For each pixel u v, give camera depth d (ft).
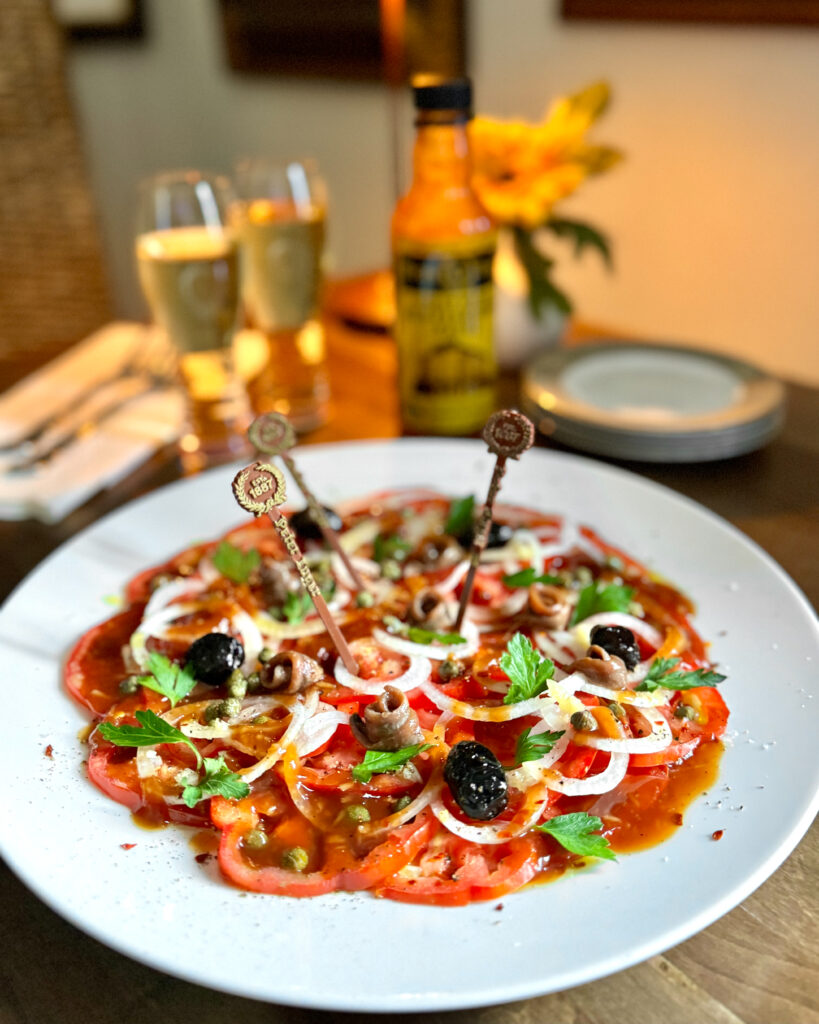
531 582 1.32
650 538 1.44
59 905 0.90
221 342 1.75
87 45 4.50
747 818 0.97
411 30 2.94
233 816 1.02
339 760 1.10
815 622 1.22
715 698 1.13
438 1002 0.80
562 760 1.06
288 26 3.38
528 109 2.83
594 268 2.90
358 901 0.92
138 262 1.68
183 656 1.24
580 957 0.83
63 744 1.11
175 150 4.34
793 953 0.90
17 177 3.32
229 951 0.86
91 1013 0.89
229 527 1.52
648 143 2.61
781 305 2.51
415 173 1.66
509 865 0.94
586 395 1.82
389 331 2.23
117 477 1.73
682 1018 0.85
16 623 1.29
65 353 2.25
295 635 1.28
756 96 2.35
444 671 1.19
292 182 1.76
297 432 1.86
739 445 1.67
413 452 1.70
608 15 2.50
